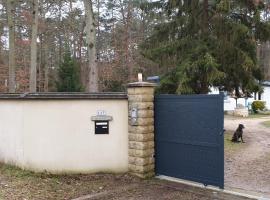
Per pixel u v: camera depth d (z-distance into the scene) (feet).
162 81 54.49
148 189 26.68
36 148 30.83
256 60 56.34
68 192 25.82
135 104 30.07
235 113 102.58
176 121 29.14
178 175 29.14
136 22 128.36
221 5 49.42
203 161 27.53
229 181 29.27
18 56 113.39
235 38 51.60
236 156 40.24
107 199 24.40
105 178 29.45
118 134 30.96
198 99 27.66
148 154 30.07
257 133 60.95
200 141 27.63
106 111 30.78
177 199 24.40
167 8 57.67
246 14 54.65
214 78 49.55
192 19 56.29
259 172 32.48
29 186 26.73
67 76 80.74
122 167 30.99
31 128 31.01
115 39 130.62
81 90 82.12
